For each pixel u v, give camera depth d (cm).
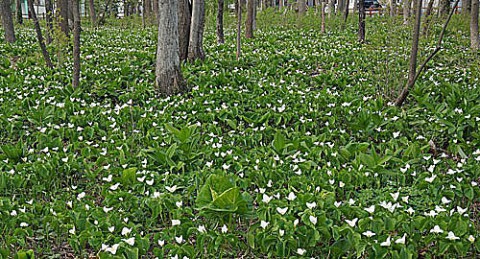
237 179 477
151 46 1574
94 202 511
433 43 1254
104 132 666
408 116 683
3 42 1766
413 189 479
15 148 560
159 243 393
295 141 573
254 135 650
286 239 384
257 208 448
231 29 2359
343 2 3397
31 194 519
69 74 1011
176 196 451
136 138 666
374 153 514
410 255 364
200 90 895
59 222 429
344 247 390
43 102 778
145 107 791
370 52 1213
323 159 559
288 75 1021
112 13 3284
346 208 421
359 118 663
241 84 967
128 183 489
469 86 870
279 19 2703
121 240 386
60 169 535
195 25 1163
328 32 2097
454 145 586
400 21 1270
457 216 398
